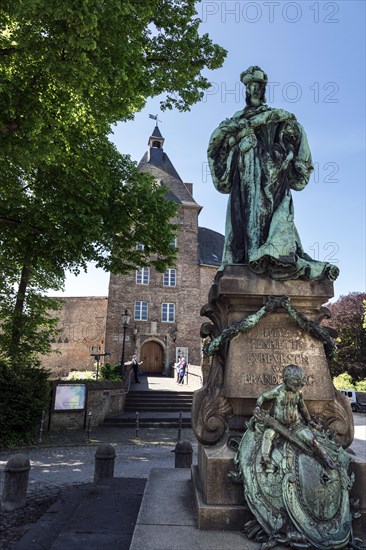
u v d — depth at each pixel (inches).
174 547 107.1
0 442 434.9
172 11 390.0
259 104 191.6
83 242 450.3
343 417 143.5
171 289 1350.9
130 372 875.4
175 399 751.7
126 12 264.7
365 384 1102.4
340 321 1445.6
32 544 153.0
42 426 501.0
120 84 315.0
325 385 143.9
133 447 458.3
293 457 120.1
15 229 461.4
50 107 316.8
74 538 138.6
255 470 120.3
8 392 444.5
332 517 112.2
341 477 118.1
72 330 1515.7
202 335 168.9
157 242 507.5
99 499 181.3
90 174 448.1
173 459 391.9
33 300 641.0
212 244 1630.2
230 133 189.6
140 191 495.2
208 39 413.1
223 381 147.9
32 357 611.5
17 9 233.8
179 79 409.4
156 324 1309.1
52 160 366.0
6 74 289.6
